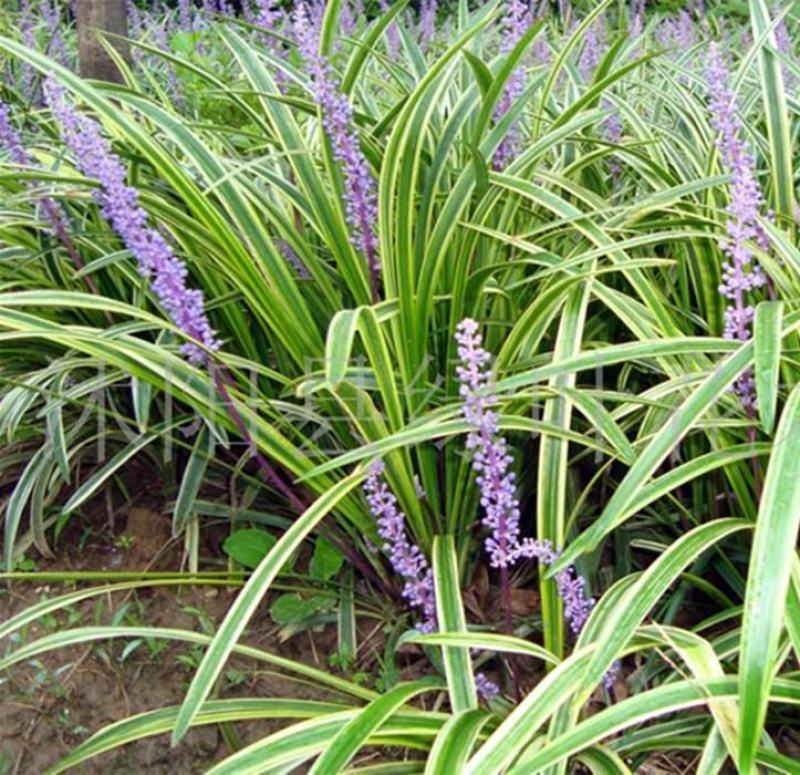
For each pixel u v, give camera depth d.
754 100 3.32
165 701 2.37
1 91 3.75
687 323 2.62
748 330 1.95
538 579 2.54
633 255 2.75
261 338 2.75
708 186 2.40
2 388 2.74
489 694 2.04
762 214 2.70
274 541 2.51
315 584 2.56
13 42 2.20
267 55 2.80
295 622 2.47
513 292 2.57
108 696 2.38
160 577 2.21
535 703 1.65
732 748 1.54
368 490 2.33
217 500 2.75
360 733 1.62
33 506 2.60
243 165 2.36
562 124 2.58
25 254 2.75
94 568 2.66
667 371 2.18
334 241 2.38
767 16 2.84
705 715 2.00
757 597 1.33
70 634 2.03
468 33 2.21
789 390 2.06
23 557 2.68
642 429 2.25
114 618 2.42
